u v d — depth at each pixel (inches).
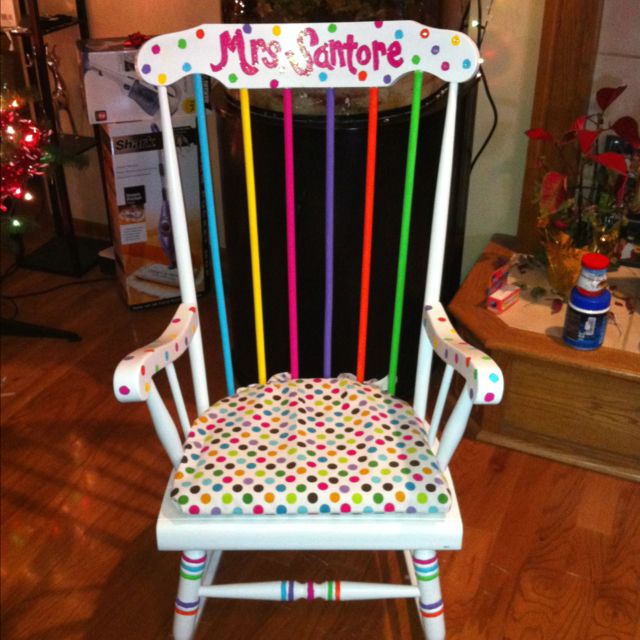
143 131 81.7
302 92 61.6
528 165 76.2
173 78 47.1
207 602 59.9
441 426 74.7
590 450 70.0
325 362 54.4
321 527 44.6
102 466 71.2
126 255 87.3
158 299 91.3
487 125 77.8
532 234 78.9
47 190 105.0
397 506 44.3
